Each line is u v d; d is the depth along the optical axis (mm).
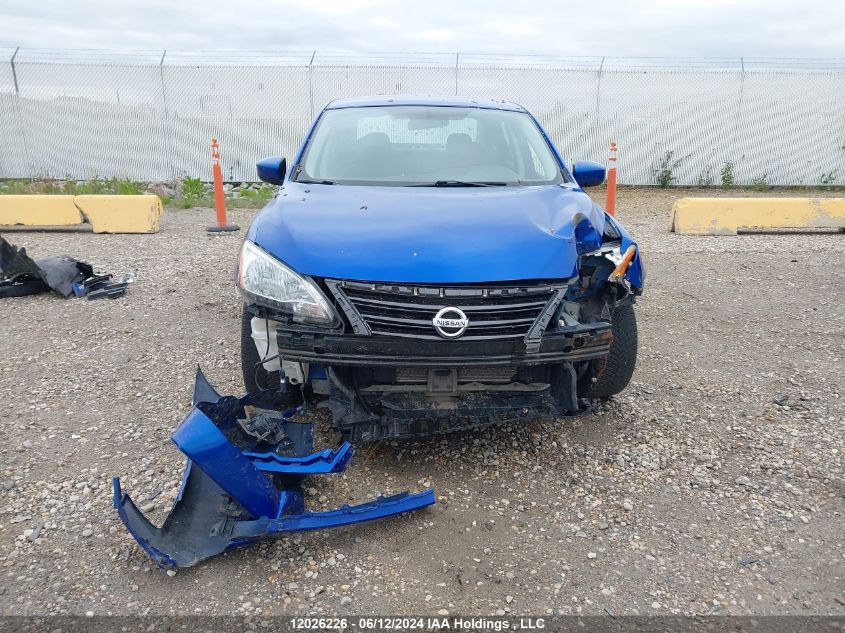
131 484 3152
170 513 2744
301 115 17094
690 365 4777
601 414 3975
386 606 2443
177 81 16812
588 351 3045
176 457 3391
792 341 5297
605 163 17734
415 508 2877
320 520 2680
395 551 2740
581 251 3234
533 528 2910
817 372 4660
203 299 6156
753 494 3188
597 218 3580
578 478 3303
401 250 2969
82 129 16812
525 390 3211
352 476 3256
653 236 9961
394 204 3404
